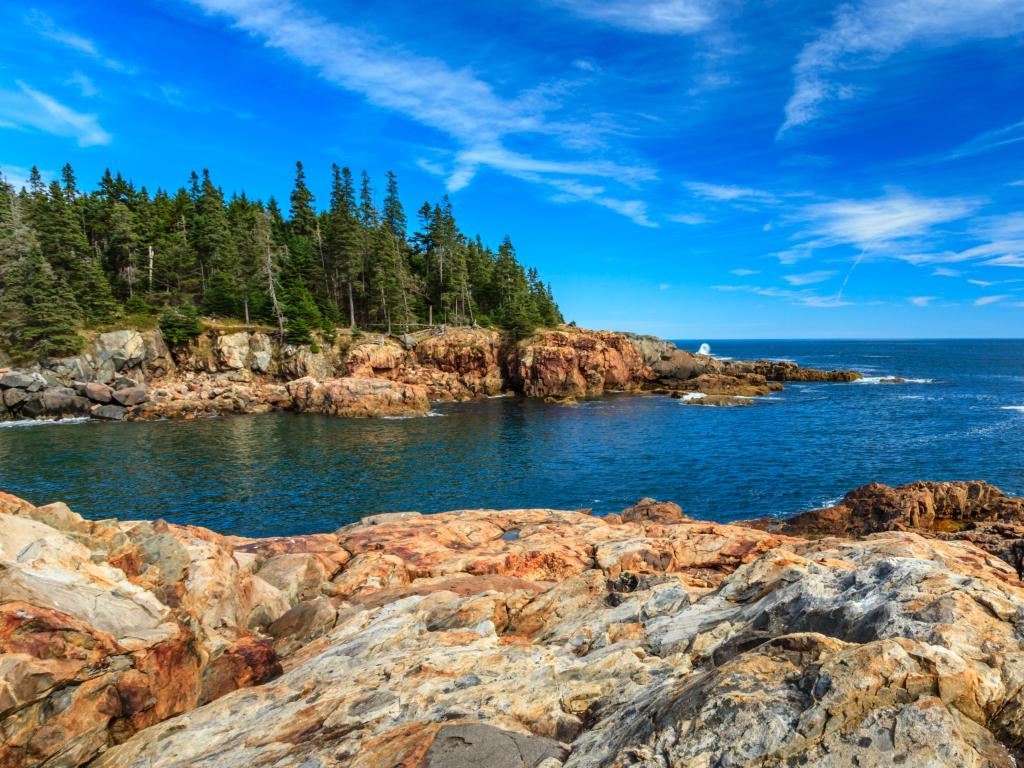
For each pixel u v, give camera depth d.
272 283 83.38
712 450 45.97
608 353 92.38
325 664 10.57
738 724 5.53
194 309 79.69
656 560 18.34
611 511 31.89
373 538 20.91
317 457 45.03
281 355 82.00
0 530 9.05
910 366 139.00
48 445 48.06
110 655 8.11
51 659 7.46
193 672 9.49
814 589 9.11
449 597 14.22
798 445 46.75
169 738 8.08
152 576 10.76
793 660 6.38
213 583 11.90
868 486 27.47
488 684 8.62
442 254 106.81
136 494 34.28
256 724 8.34
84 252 80.44
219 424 61.12
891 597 7.97
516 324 94.00
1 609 7.53
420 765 6.26
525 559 18.62
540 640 11.63
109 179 100.06
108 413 62.78
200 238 91.56
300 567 15.85
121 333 70.88
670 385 94.69
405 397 69.75
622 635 10.45
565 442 50.84
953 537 21.39
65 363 65.06
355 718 7.95
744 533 20.47
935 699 5.32
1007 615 7.02
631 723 6.46
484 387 88.69
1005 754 4.97
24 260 67.69
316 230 103.62
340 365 84.62
